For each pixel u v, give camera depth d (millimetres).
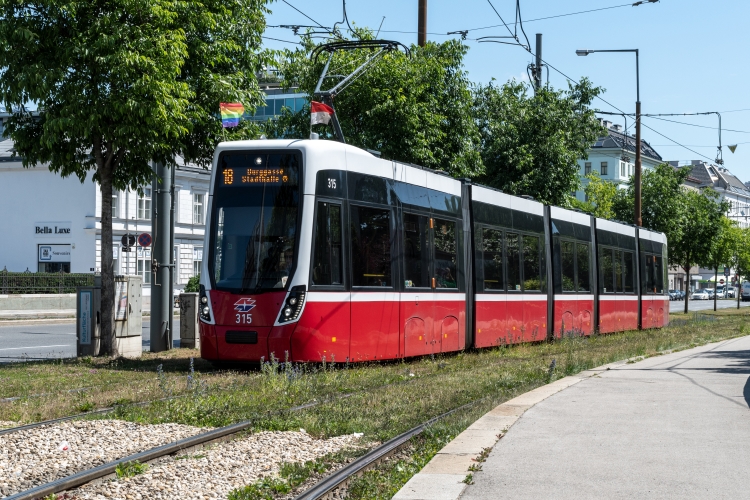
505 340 21672
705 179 156875
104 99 16516
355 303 16094
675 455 8023
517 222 22844
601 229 29234
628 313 31406
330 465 7984
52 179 55156
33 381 13867
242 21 18766
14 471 7496
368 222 16641
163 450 8195
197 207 59375
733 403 11586
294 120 26906
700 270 148125
